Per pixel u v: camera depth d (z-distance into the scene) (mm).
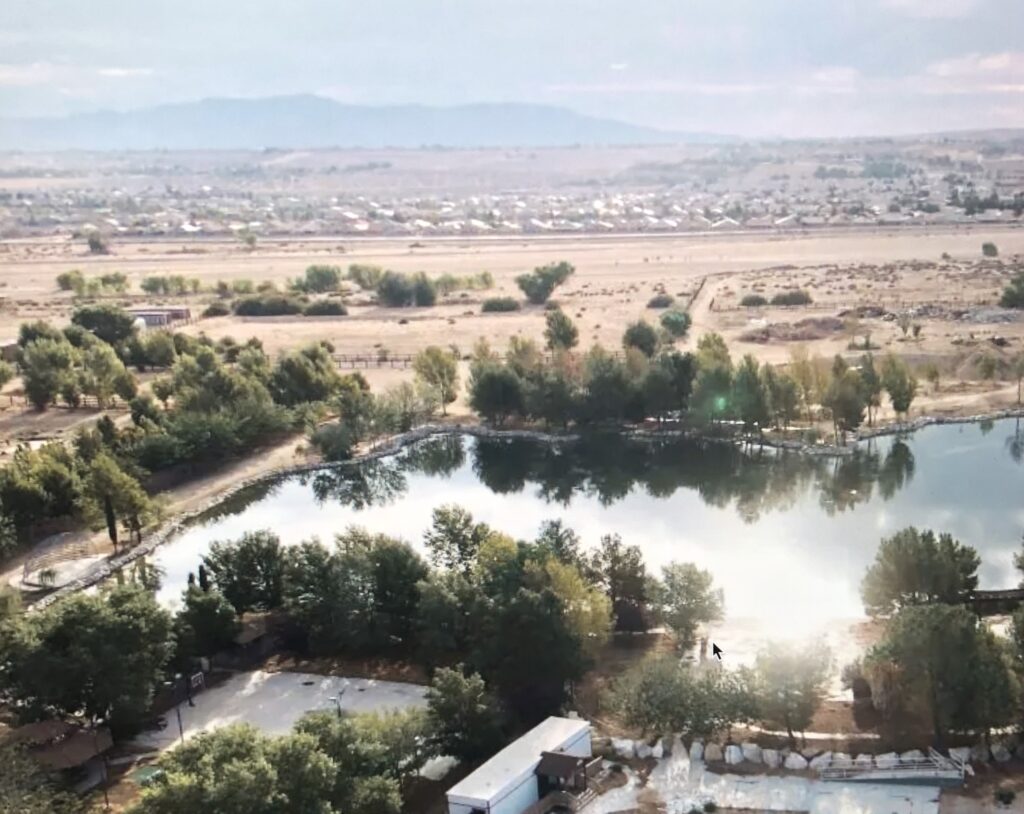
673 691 82812
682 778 78938
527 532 140750
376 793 69500
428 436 187750
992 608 103438
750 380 174125
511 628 87500
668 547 132625
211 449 169250
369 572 103500
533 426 189250
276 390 196000
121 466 152500
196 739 70562
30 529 140125
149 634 90750
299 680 99500
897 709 82188
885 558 101125
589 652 95250
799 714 81500
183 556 137625
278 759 67062
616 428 185875
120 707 85875
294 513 154875
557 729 80750
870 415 177250
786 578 119875
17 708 87500
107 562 133375
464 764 81812
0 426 192625
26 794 72000
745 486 158125
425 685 96500
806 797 75500
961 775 76188
